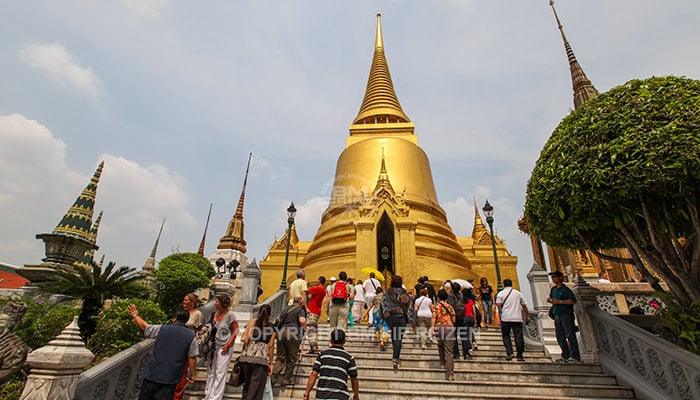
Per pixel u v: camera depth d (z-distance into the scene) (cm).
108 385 671
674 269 757
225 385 772
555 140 848
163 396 595
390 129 3095
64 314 1099
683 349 665
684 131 644
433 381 793
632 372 771
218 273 2252
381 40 4231
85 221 1923
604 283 1154
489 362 905
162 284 1728
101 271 1188
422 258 2112
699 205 679
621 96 771
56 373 554
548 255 3484
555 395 754
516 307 944
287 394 766
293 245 2825
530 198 891
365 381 806
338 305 1106
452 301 1045
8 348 676
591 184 714
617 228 828
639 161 657
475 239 3159
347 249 2195
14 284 2547
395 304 934
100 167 2086
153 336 670
